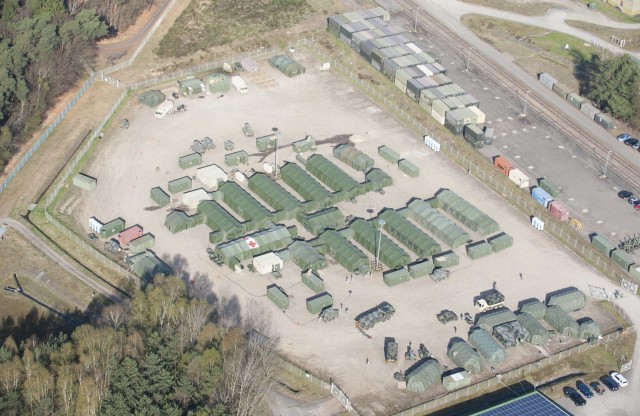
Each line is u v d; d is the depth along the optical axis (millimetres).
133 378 197250
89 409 190625
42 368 194875
